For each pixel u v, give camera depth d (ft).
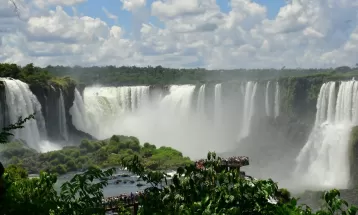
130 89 428.56
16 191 36.32
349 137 268.00
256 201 38.68
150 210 39.65
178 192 40.88
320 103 311.27
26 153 247.70
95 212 35.83
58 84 329.31
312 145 299.38
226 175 41.06
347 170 264.52
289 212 38.58
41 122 303.68
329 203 39.55
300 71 533.14
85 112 374.63
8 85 279.49
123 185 198.08
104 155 258.57
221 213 36.42
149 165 243.81
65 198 36.45
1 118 272.31
